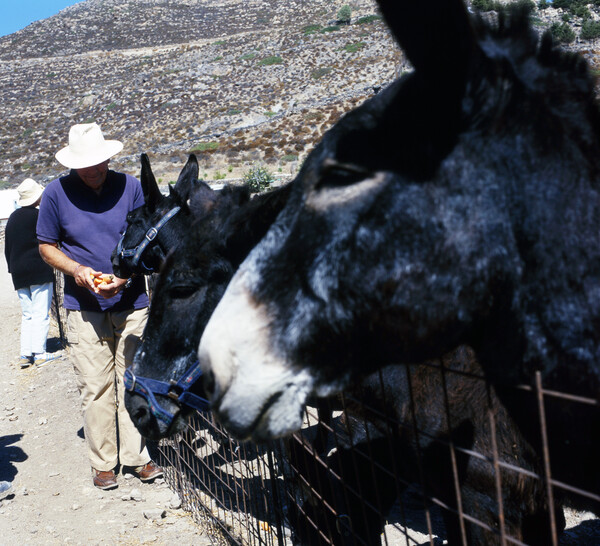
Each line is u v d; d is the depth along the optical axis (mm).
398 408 2619
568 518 3871
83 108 71625
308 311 1629
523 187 1568
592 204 1609
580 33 52094
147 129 58875
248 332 1667
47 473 5016
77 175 4469
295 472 3119
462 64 1468
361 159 1564
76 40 109750
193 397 3135
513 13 1718
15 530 4141
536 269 1587
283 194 2578
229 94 66875
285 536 3633
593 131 1669
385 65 65312
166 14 120875
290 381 1667
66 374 7184
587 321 1581
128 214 3986
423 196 1538
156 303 3145
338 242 1580
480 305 1601
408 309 1577
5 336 9461
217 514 4035
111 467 4758
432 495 2664
